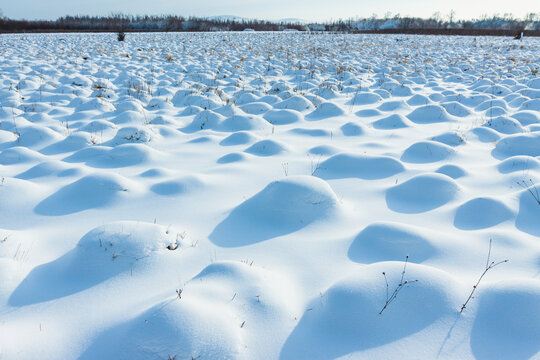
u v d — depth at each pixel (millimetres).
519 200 3928
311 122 8125
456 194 4258
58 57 18250
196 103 9477
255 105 9070
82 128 7363
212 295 2479
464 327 2221
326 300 2492
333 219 3795
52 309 2559
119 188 4375
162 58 18781
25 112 8445
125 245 3070
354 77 13305
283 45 26609
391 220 3863
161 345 2004
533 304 2227
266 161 5652
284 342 2256
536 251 3113
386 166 5184
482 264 2980
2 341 2168
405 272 2510
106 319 2445
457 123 7941
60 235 3572
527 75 13562
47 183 4820
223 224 3805
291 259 3180
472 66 16297
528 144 5844
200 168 5445
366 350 2158
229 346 2064
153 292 2730
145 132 6734
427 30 50406
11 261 2957
